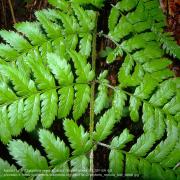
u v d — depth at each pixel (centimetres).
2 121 144
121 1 212
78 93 168
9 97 147
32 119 149
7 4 332
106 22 251
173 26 300
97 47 276
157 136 177
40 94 155
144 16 235
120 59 278
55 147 149
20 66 172
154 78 189
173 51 246
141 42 199
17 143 138
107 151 255
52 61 160
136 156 170
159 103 182
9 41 174
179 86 186
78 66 173
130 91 237
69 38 188
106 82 181
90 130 173
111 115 170
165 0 298
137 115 181
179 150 173
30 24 179
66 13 196
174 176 170
